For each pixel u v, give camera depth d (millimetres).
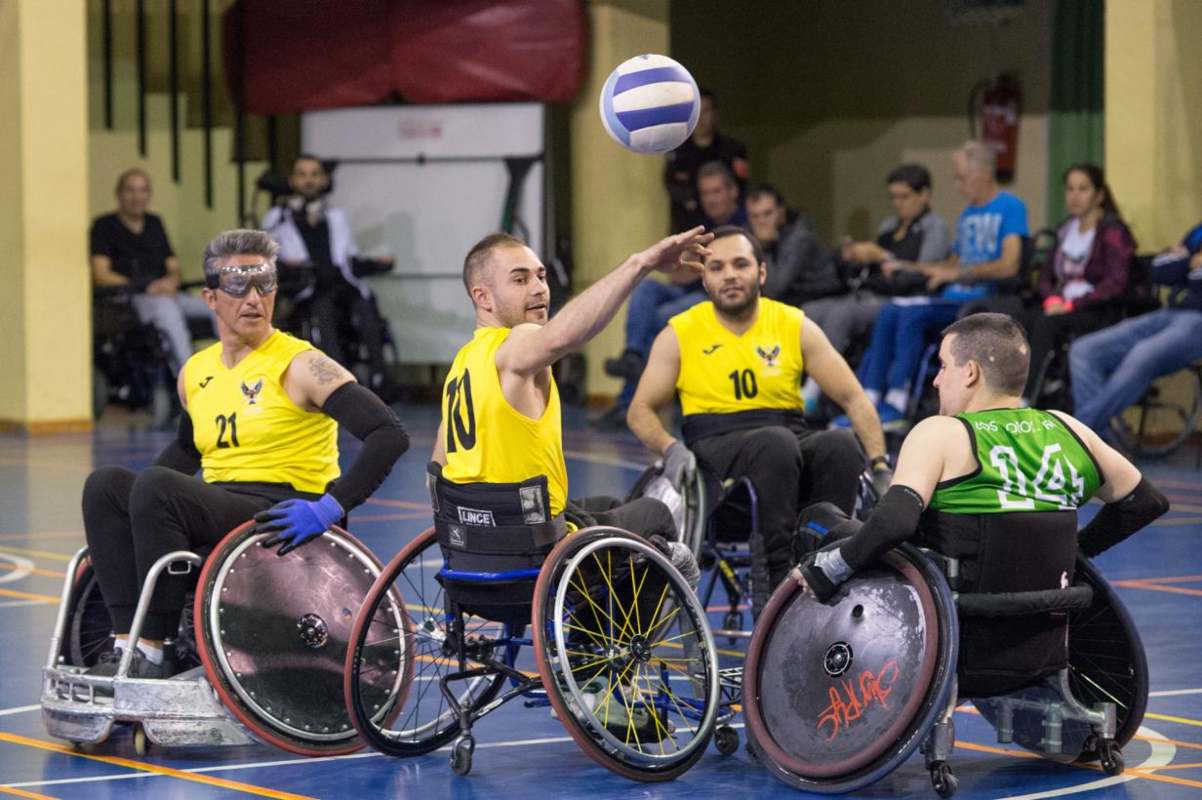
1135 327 17641
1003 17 24812
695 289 20938
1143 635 9664
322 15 24938
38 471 17594
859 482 9305
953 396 7055
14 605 10711
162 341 22031
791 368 9625
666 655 9055
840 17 28062
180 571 7352
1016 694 7082
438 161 24609
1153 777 6828
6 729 7777
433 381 26406
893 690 6531
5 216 21547
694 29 28141
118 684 7219
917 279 18969
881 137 27891
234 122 26359
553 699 6688
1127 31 19469
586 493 15344
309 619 7410
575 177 24500
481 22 24109
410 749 7305
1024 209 18938
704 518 8867
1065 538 6828
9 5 21250
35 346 21516
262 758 7316
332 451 8008
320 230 22875
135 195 22312
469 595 7148
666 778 6867
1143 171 19422
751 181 28875
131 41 25938
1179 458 18609
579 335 6750
